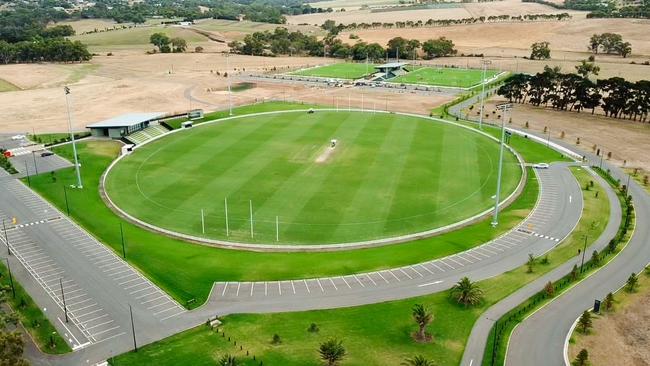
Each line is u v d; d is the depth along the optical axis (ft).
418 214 422.00
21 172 517.96
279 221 407.23
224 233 388.37
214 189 469.16
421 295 306.35
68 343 263.70
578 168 539.70
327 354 240.53
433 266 341.00
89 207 435.12
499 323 279.28
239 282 320.29
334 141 594.24
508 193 468.34
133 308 293.84
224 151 576.20
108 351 257.34
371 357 251.80
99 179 500.33
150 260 347.56
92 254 355.97
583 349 250.57
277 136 634.84
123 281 322.14
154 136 638.53
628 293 310.04
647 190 480.23
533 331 273.13
